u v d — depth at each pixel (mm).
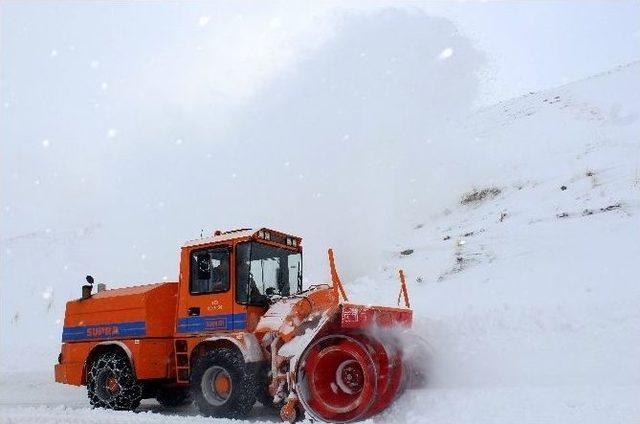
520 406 5473
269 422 5980
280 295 7164
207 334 6953
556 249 13242
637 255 11422
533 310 9336
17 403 8820
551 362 7441
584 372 6863
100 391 7648
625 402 5188
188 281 7262
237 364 6352
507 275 12516
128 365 7484
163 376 7508
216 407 6402
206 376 6578
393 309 6617
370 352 5734
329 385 5926
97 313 8094
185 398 8352
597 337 8102
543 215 16219
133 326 7586
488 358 7957
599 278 10672
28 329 17781
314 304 6770
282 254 7574
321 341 5988
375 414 5980
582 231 14016
